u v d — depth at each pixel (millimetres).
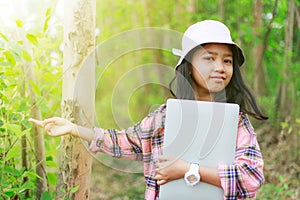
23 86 3031
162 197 2354
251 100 2625
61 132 2598
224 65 2461
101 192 5613
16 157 3162
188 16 8836
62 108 2814
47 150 3348
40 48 3006
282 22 7562
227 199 2303
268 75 8023
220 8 8227
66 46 2824
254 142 2443
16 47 2701
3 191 2797
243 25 7562
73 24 2795
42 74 3115
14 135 2914
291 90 6871
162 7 9602
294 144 6273
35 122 2617
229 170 2305
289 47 7000
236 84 2596
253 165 2361
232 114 2338
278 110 7090
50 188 3473
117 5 9609
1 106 2795
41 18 3320
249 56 8023
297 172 5918
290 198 5266
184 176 2320
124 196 5547
